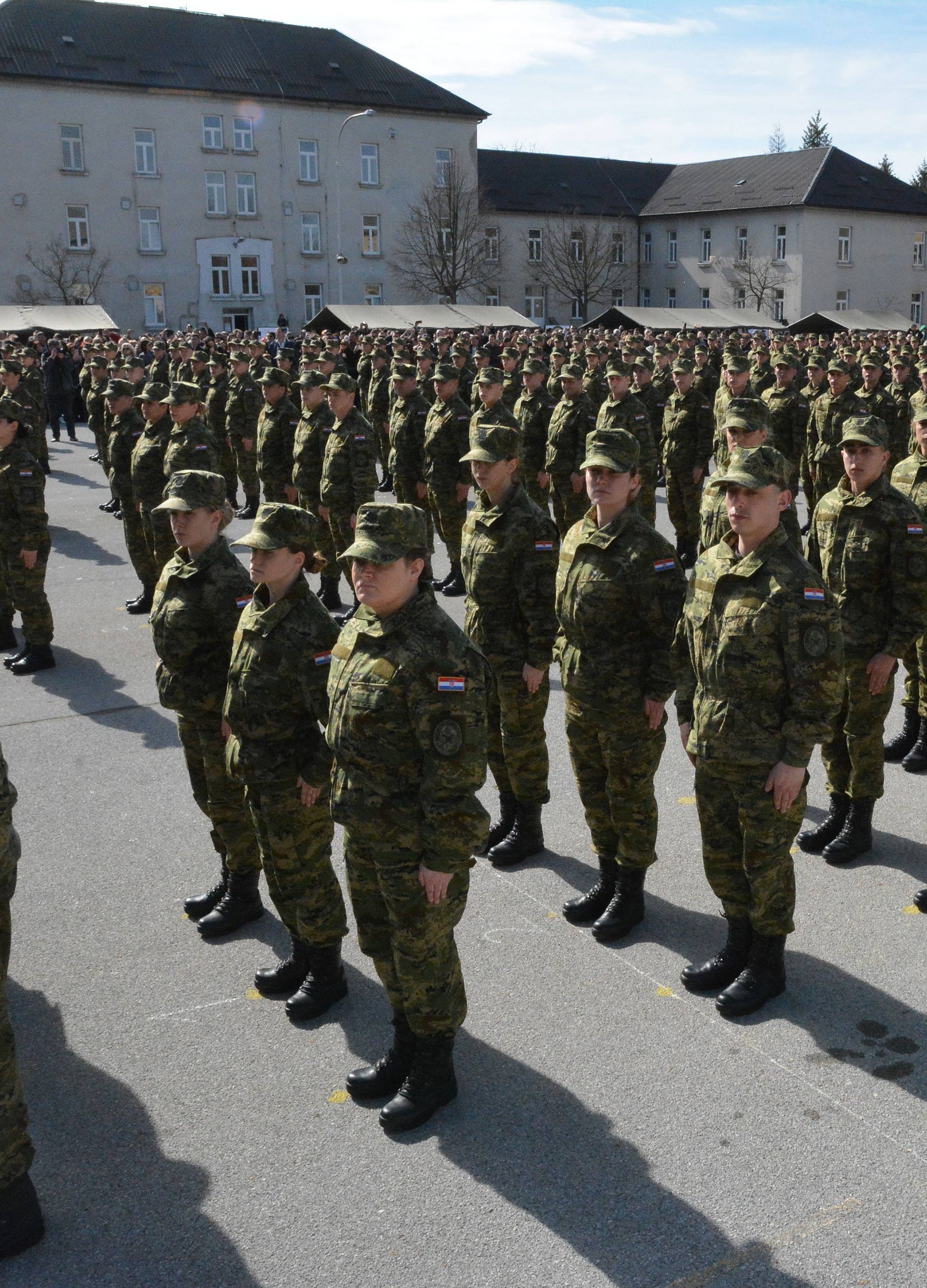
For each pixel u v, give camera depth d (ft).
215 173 157.07
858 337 107.55
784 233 185.68
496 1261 10.53
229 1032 14.37
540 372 41.98
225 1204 11.41
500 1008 14.60
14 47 144.87
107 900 17.70
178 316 157.48
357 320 117.60
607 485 14.96
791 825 13.84
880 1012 14.20
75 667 30.04
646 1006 14.56
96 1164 12.05
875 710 17.46
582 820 20.33
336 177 165.48
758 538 13.46
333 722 12.21
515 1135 12.25
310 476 35.01
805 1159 11.72
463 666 11.59
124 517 34.27
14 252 146.30
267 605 13.97
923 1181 11.36
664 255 201.98
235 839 16.33
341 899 14.65
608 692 15.24
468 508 37.01
